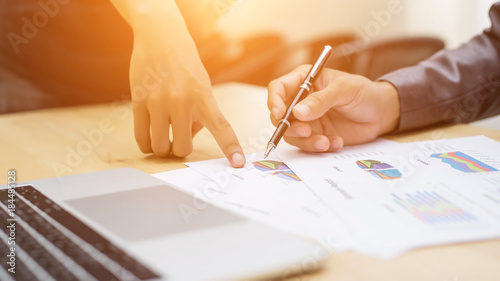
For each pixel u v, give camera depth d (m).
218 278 0.33
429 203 0.47
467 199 0.48
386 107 0.76
